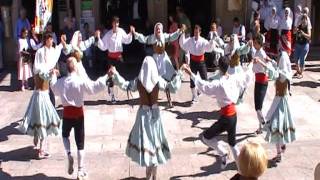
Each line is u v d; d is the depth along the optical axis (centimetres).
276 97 784
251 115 1022
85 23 1440
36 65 816
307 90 1192
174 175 759
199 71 1080
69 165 746
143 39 1076
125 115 1038
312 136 902
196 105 1098
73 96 722
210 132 743
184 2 1627
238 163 411
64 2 1508
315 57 1513
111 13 1600
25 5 1484
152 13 1557
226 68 741
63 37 895
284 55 781
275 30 1423
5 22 1473
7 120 1024
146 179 727
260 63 815
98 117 1026
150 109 695
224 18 1544
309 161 800
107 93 1199
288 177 749
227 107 728
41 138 819
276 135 776
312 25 1583
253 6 1498
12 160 827
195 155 829
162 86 698
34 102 820
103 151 855
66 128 736
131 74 1389
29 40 1247
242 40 1372
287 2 1522
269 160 805
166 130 945
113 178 754
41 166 805
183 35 1077
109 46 1115
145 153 689
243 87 768
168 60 1047
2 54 1462
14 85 1301
